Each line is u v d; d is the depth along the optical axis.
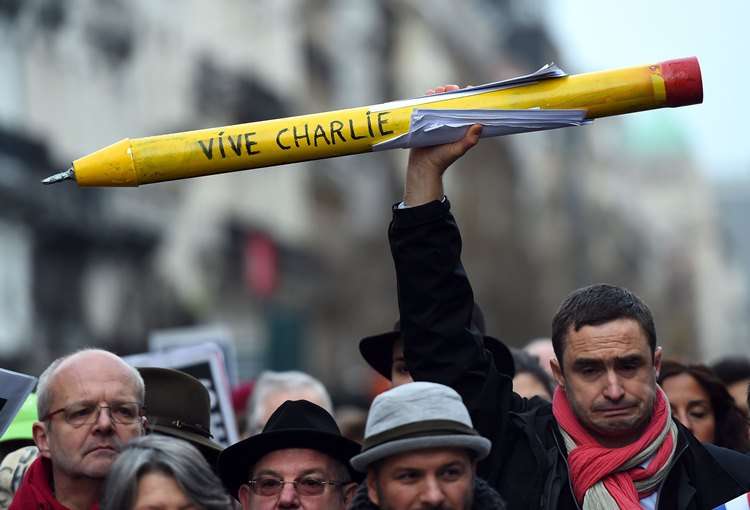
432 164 7.52
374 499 6.88
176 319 46.97
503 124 7.41
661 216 185.12
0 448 9.58
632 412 7.36
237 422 12.20
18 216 38.28
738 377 11.02
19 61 38.19
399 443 6.63
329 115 7.43
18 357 38.34
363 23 77.81
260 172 56.66
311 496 7.52
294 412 7.63
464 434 6.68
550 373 11.43
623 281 138.50
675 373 9.87
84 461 7.44
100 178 7.38
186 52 48.91
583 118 7.40
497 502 6.96
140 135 45.16
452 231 7.57
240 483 7.68
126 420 7.52
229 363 13.35
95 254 42.59
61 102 40.25
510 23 133.38
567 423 7.58
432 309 7.57
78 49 41.22
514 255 73.69
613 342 7.33
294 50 63.28
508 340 69.19
